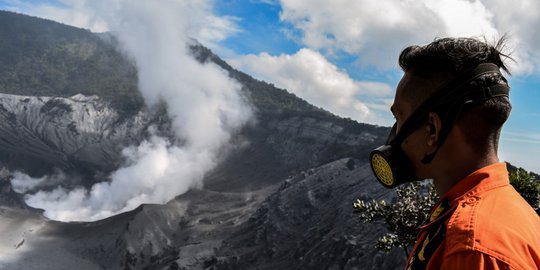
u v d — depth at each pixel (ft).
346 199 338.75
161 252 393.70
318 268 270.46
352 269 245.45
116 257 390.63
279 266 303.68
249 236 359.05
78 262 392.68
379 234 262.67
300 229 343.05
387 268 227.40
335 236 289.12
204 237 396.57
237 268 318.04
